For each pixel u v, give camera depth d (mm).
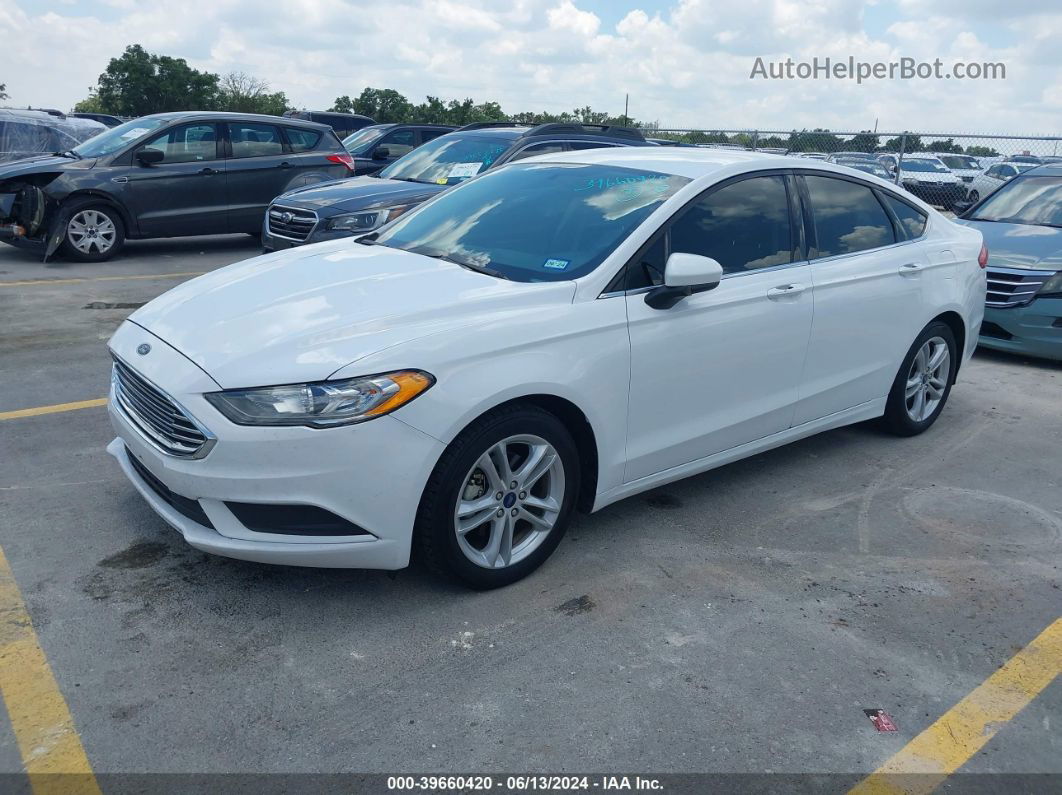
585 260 3641
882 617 3377
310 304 3322
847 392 4730
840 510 4316
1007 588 3631
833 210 4633
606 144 9391
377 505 3002
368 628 3141
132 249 11750
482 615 3260
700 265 3564
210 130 11242
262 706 2715
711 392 3965
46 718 2621
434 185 8930
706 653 3090
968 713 2846
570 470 3508
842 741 2686
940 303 5098
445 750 2566
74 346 6586
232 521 3025
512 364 3207
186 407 2957
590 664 2996
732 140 18125
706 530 4039
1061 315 6891
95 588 3303
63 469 4316
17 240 10227
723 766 2557
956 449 5230
